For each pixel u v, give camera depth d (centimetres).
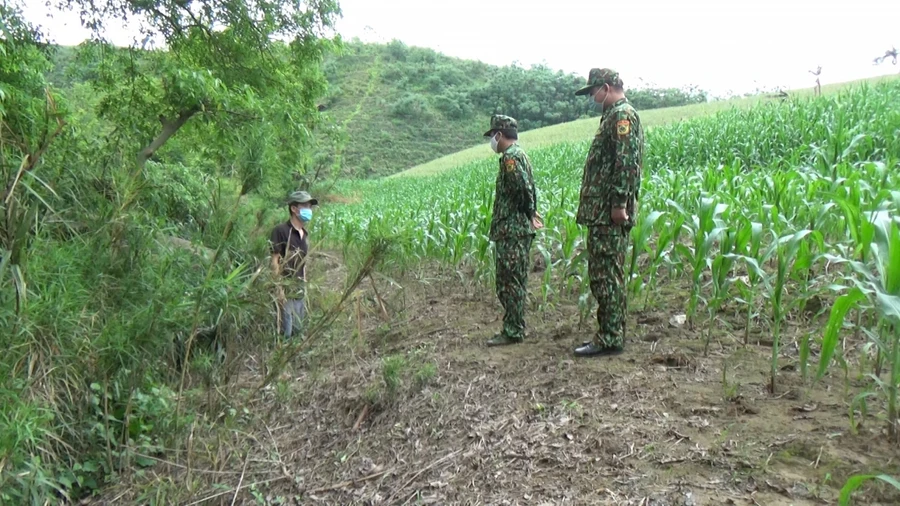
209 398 378
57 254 359
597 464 260
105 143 501
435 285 690
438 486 280
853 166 610
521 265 430
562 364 373
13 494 266
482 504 254
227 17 926
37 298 325
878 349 279
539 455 279
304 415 406
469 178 2169
